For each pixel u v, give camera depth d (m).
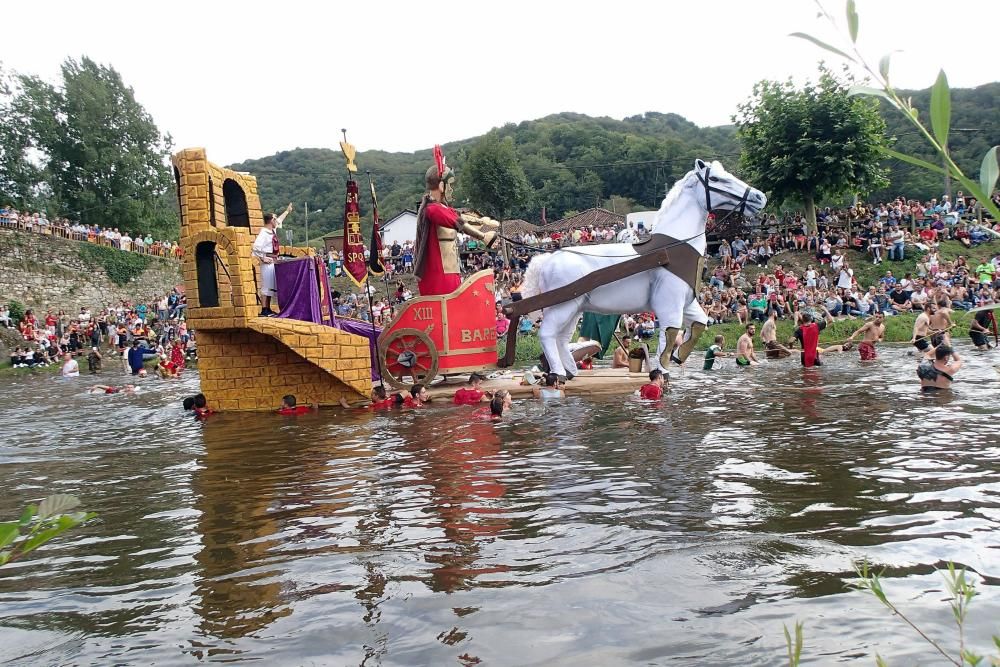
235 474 7.61
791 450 7.40
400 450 8.38
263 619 3.99
